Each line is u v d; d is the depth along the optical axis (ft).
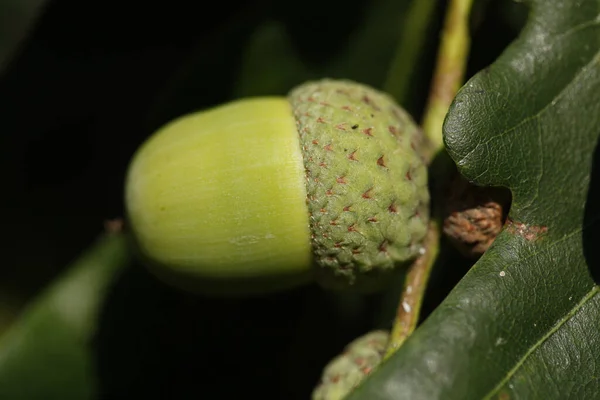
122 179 0.61
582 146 0.51
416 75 0.59
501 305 0.49
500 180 0.50
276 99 0.54
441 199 0.53
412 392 0.47
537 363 0.49
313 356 0.60
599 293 0.50
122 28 0.60
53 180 0.62
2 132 0.61
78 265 0.59
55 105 0.61
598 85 0.51
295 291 0.60
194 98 0.60
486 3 0.55
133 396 0.59
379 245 0.52
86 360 0.59
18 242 0.62
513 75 0.51
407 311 0.52
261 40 0.59
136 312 0.59
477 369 0.48
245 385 0.60
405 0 0.59
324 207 0.52
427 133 0.54
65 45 0.60
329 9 0.59
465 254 0.52
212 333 0.60
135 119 0.61
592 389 0.49
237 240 0.52
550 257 0.50
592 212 0.51
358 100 0.53
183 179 0.53
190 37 0.61
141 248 0.54
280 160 0.52
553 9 0.52
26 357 0.59
